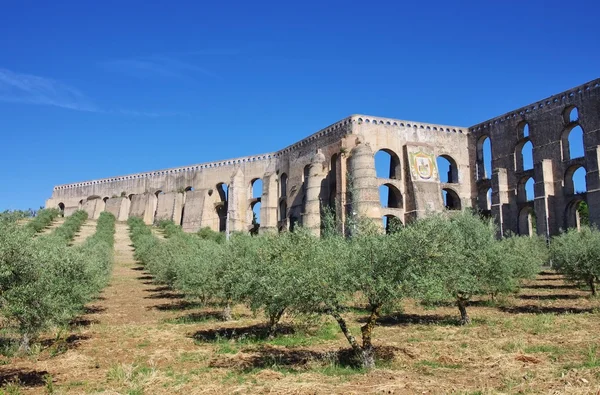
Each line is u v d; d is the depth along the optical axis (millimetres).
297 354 15242
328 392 10945
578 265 26109
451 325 20281
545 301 26906
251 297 18000
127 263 52375
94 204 102562
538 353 14352
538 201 51781
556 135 53312
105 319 23609
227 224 77812
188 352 15797
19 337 17375
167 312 26109
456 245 16969
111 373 12930
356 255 13672
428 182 58875
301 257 14969
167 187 95000
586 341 15625
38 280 13438
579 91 51375
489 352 14625
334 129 62469
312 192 60625
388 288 12906
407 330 19219
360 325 20484
